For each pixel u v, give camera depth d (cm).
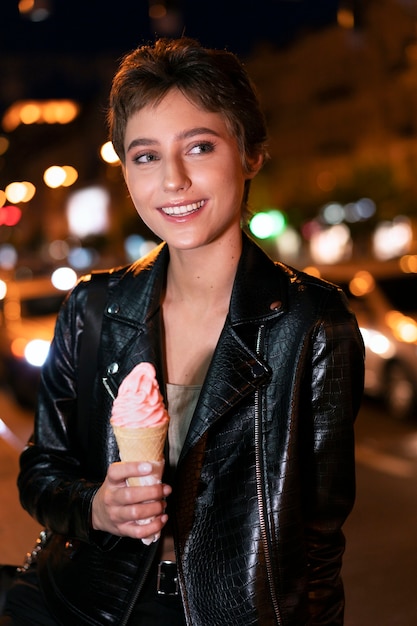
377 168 3356
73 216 5903
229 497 157
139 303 175
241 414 159
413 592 420
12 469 601
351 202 3400
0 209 5688
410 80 3419
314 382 162
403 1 3378
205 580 155
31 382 898
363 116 3719
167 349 175
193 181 164
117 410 141
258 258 171
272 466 157
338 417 163
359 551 473
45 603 173
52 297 1007
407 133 3466
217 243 171
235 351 162
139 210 171
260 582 154
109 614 161
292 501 157
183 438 167
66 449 179
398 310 882
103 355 175
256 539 155
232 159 167
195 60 163
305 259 3519
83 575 166
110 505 144
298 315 163
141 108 164
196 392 168
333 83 3934
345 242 3403
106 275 183
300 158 4166
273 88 4319
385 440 754
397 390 835
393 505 552
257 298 165
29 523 480
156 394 142
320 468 163
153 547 160
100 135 5497
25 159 7494
